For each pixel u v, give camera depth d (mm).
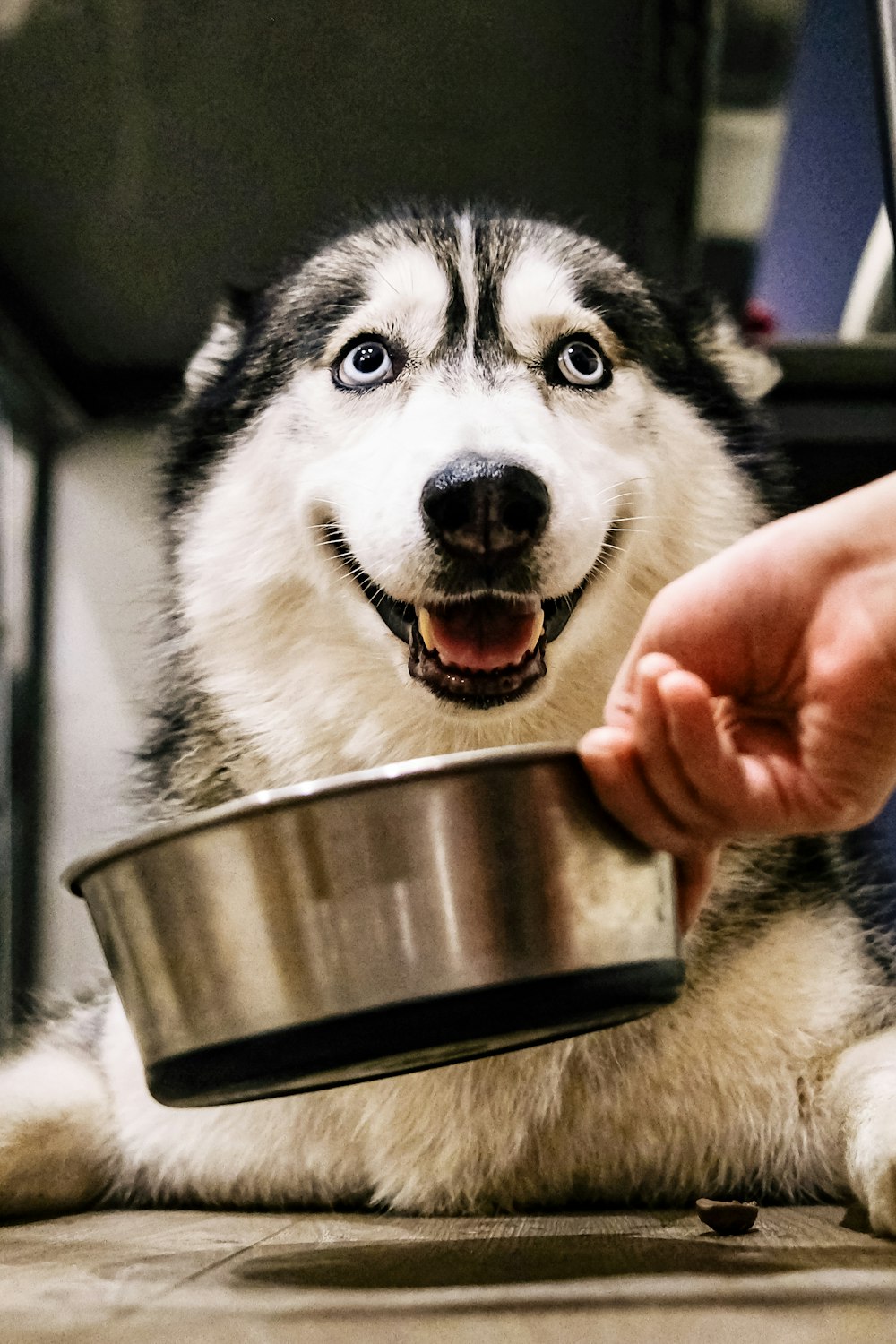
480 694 1118
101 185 2057
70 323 2520
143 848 796
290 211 2131
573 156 1948
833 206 1896
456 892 728
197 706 1391
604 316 1366
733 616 729
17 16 1677
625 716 768
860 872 1398
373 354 1318
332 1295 676
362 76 1792
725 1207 878
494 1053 814
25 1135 1174
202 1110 1192
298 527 1311
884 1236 836
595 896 749
